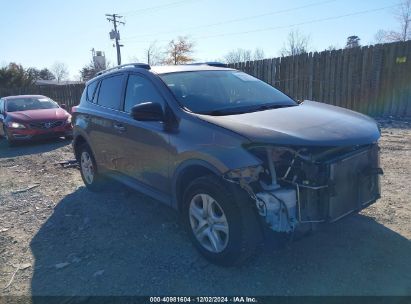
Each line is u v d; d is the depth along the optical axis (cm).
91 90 579
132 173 458
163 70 449
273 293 304
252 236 313
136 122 431
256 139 302
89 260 376
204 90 418
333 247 364
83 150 595
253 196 304
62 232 449
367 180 340
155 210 493
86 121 559
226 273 335
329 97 1152
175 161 367
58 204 550
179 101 386
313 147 309
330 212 311
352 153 327
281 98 450
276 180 312
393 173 566
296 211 308
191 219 362
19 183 681
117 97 493
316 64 1161
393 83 1040
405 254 345
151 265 357
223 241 337
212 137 329
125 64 511
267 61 1278
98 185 578
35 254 398
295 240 311
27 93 2358
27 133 1073
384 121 998
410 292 293
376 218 417
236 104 406
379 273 320
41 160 877
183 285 323
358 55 1079
